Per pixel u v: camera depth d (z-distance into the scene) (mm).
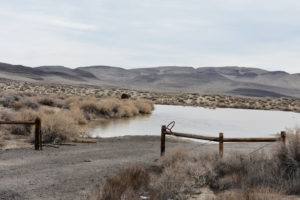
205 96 95938
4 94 34531
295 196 6453
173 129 22391
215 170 8367
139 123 26047
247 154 9258
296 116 41188
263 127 25141
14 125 17156
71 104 30984
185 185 7082
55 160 10312
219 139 9797
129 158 10953
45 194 6699
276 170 7762
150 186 7195
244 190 6668
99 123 25234
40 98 32312
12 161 10023
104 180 7695
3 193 6684
